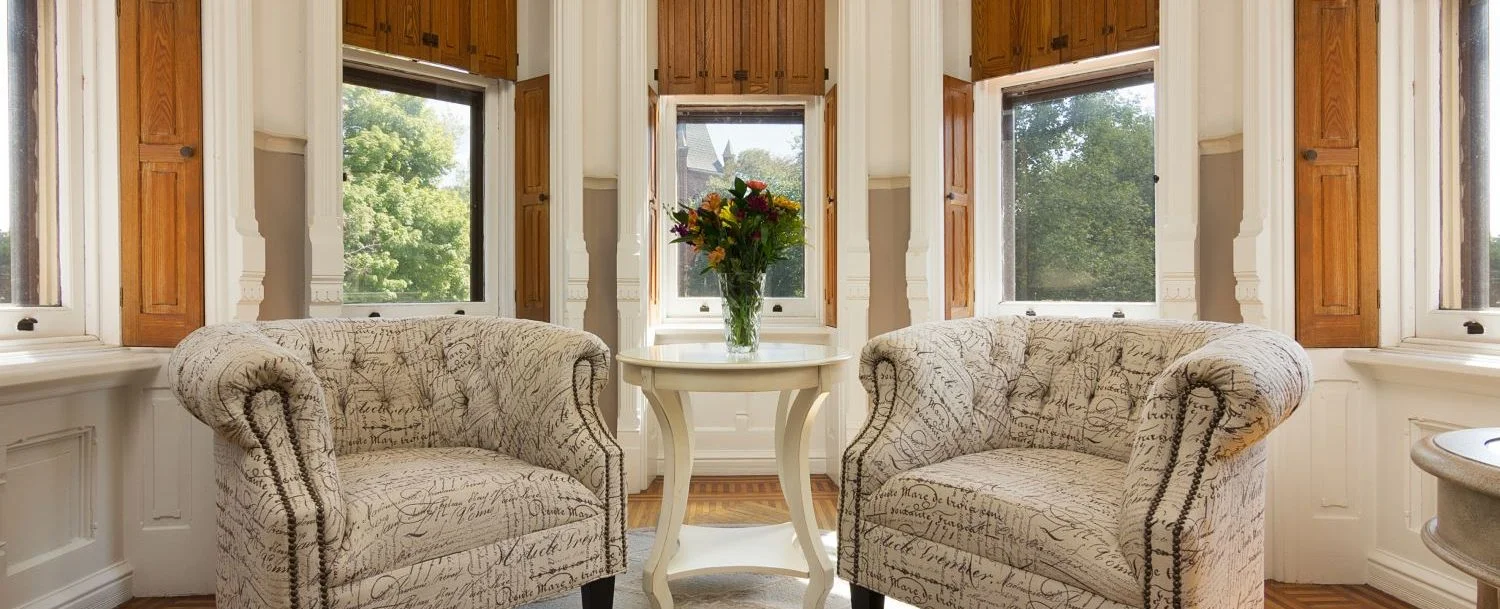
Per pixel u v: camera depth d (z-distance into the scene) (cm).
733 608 243
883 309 392
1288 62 270
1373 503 266
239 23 267
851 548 212
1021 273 387
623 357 249
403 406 242
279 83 294
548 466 220
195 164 263
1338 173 269
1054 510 177
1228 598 171
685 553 255
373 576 175
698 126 430
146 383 257
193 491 261
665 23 411
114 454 253
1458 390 235
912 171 374
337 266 305
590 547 211
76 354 246
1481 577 95
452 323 256
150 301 263
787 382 235
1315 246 269
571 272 371
